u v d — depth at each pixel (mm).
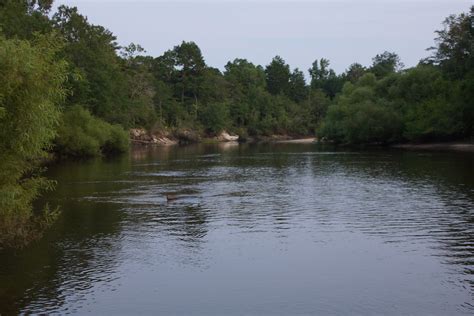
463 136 82375
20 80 13789
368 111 91312
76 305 13906
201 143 131875
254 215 25922
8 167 15109
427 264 17281
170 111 137000
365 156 66750
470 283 15383
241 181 40844
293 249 19312
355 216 25281
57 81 15453
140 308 13703
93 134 70188
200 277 16156
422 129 81562
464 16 84000
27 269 16891
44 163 59031
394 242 20156
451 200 29297
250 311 13484
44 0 69250
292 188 36156
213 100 154375
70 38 81938
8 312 13406
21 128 14195
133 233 21953
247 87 178500
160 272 16641
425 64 97375
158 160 65688
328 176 43500
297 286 15289
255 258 18172
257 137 158125
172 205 29031
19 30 53875
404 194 31984
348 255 18438
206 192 34344
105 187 37000
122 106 95188
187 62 150625
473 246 19453
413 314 13148
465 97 77500
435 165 50438
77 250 19234
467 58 81688
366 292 14734
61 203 29719
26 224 19281
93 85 80062
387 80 99812
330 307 13695
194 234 21812
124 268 17031
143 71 123688
